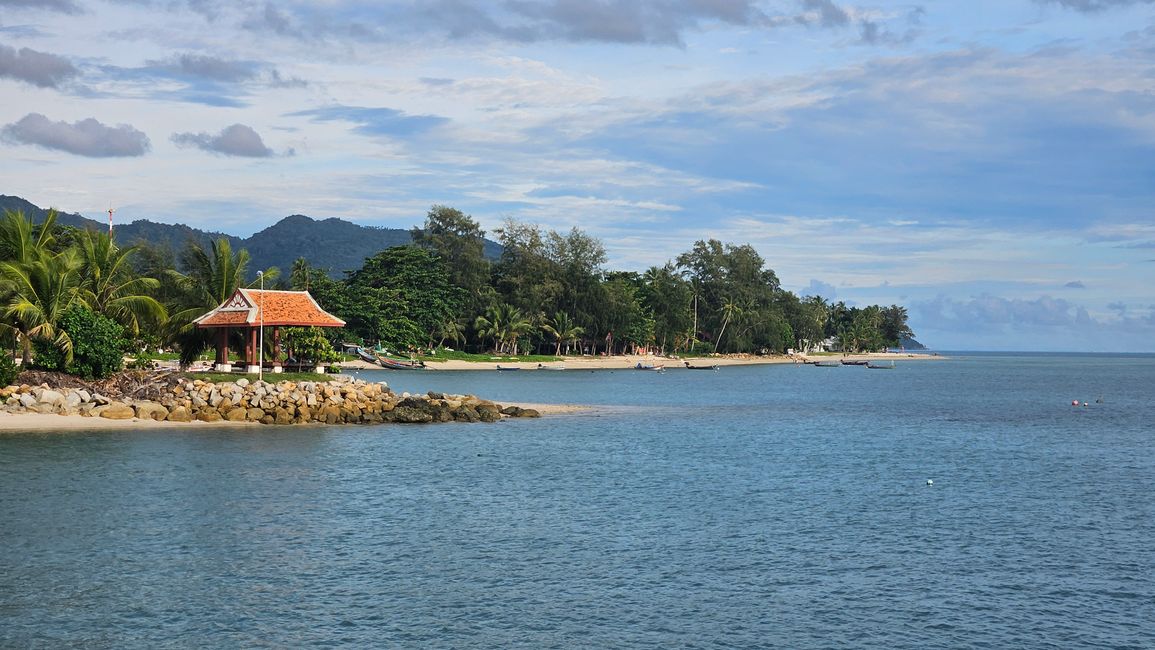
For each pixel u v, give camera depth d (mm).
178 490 40031
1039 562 30453
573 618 24297
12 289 63688
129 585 26359
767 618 24578
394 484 43031
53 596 25266
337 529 33594
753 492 42625
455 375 148375
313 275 153500
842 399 113625
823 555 31000
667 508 38531
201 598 25344
